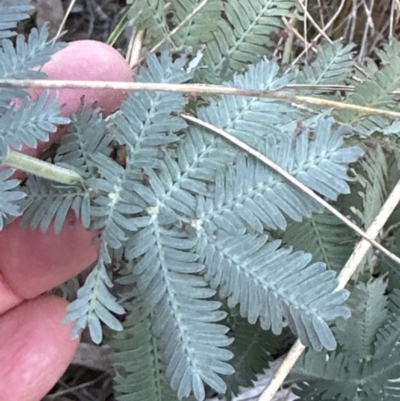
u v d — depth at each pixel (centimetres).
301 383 21
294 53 27
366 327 20
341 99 21
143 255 15
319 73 21
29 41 14
